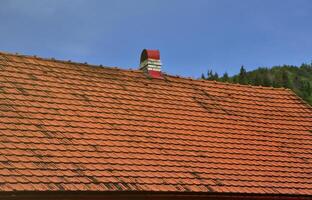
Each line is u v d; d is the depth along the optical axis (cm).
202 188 1345
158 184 1302
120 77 1733
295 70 16738
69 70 1656
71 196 1178
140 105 1622
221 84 1925
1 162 1166
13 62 1569
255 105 1875
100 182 1228
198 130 1606
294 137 1753
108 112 1526
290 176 1537
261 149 1625
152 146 1448
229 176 1440
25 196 1122
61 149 1288
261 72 16338
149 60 1814
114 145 1390
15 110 1366
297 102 1994
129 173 1302
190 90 1817
